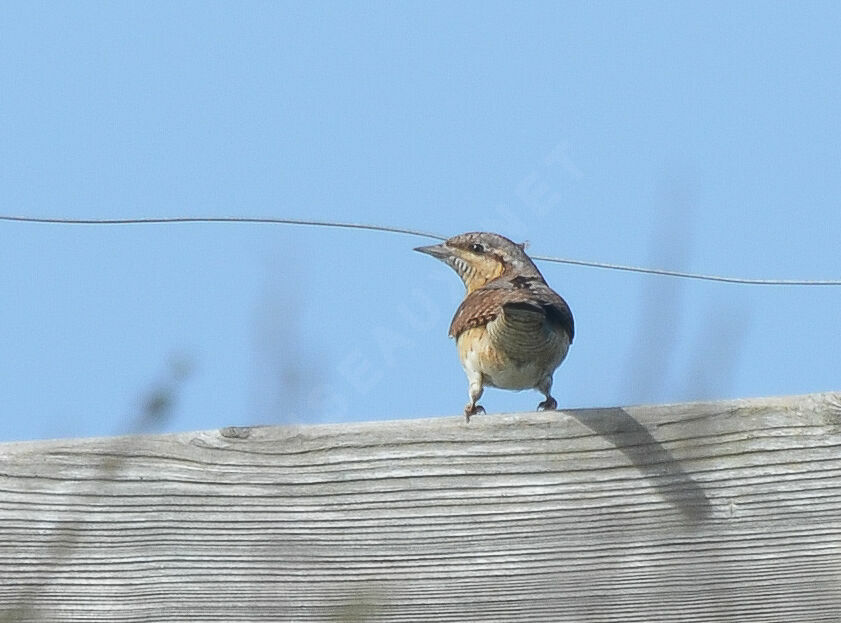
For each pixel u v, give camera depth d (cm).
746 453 757
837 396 762
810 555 738
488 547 742
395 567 745
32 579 736
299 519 748
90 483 751
